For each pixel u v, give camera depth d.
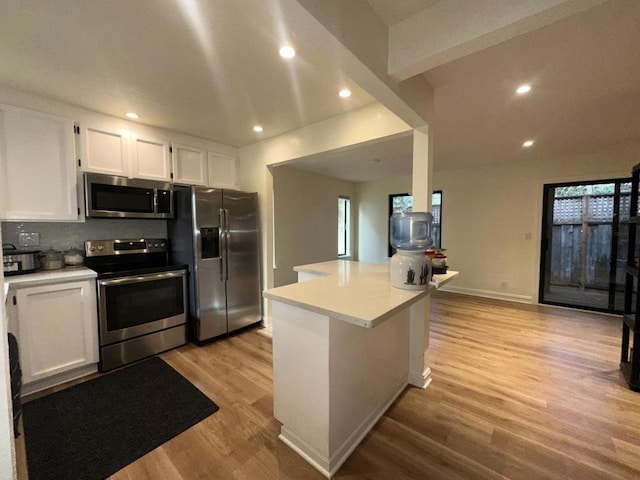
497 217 4.75
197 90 2.11
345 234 6.60
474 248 5.00
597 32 1.47
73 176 2.41
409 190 5.84
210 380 2.29
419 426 1.79
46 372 2.14
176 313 2.88
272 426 1.78
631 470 1.46
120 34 1.50
